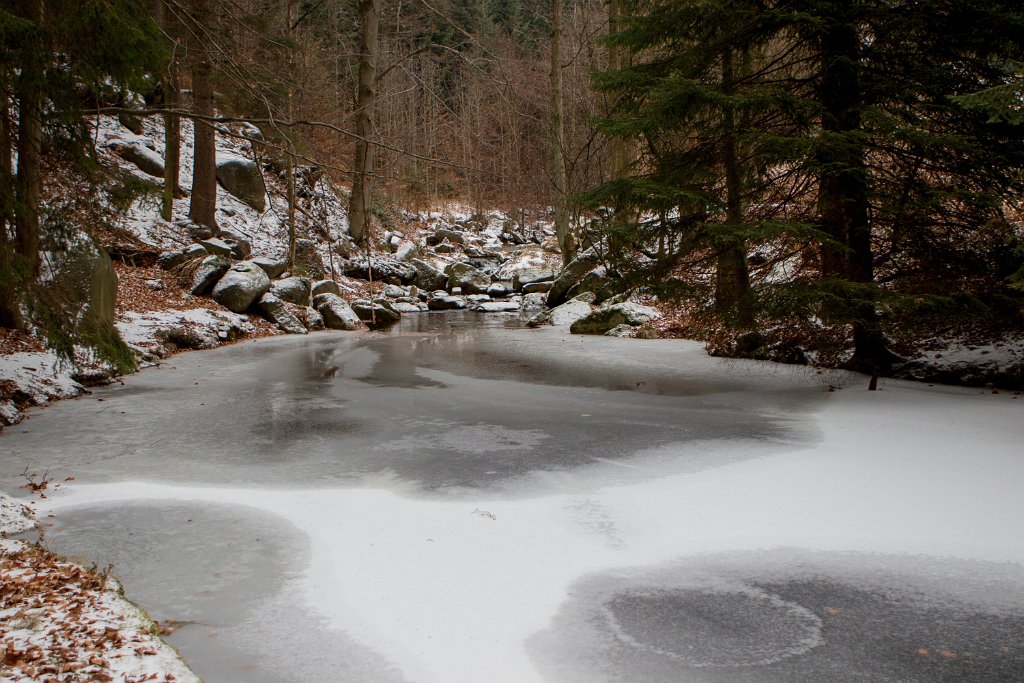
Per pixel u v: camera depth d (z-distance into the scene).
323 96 20.69
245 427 9.48
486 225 50.59
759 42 11.98
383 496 6.64
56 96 8.22
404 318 27.59
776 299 10.23
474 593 4.76
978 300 9.86
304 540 5.66
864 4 10.56
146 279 20.58
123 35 8.16
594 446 8.32
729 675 3.84
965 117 10.23
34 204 9.66
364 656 4.04
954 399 10.04
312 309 23.64
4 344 11.87
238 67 9.73
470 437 8.84
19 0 7.80
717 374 13.07
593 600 4.67
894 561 5.18
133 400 11.34
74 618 4.18
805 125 10.93
